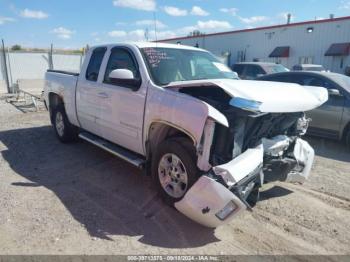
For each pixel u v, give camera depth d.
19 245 3.05
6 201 3.92
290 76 7.83
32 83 14.80
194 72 4.52
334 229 3.49
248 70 13.42
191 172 3.41
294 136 4.16
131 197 4.11
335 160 5.99
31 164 5.30
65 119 6.28
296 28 23.56
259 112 3.13
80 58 21.19
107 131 4.87
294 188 4.55
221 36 29.16
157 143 4.06
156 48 4.50
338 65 21.55
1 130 7.80
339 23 21.20
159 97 3.73
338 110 6.64
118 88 4.41
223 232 3.37
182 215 3.67
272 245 3.17
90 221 3.50
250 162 3.20
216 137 3.27
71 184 4.50
